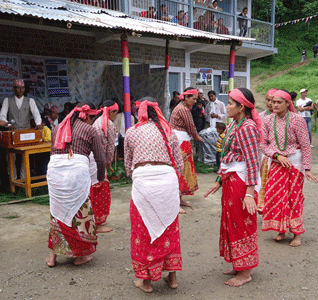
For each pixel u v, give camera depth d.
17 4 6.62
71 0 9.39
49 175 3.45
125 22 7.76
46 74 8.84
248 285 3.26
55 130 3.47
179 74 12.77
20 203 5.83
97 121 4.36
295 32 41.69
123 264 3.71
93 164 4.39
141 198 2.93
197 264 3.71
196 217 5.20
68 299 3.06
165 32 7.59
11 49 8.16
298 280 3.33
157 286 3.28
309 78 29.50
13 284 3.31
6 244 4.24
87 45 9.74
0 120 6.27
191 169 5.70
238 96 3.02
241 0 16.66
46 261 3.71
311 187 6.89
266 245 4.18
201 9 14.80
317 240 4.31
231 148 3.12
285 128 4.05
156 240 2.96
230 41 9.69
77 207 3.47
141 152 2.99
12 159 6.22
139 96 10.04
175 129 5.58
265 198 4.23
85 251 3.59
